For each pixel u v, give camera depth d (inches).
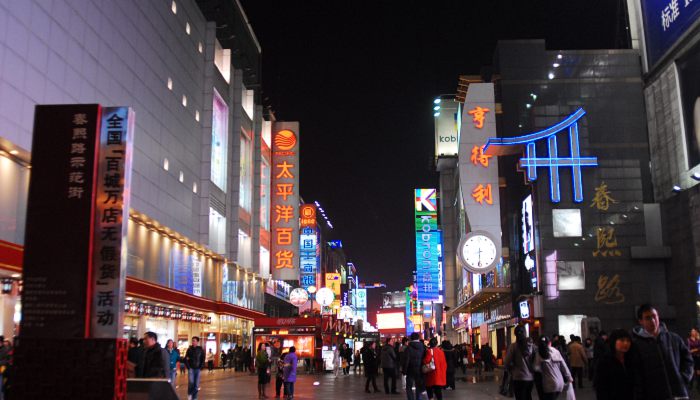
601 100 1829.5
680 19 1626.5
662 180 1724.9
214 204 2022.6
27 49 1027.9
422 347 728.3
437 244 3282.5
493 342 2364.7
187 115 1822.1
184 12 1823.3
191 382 823.1
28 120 1024.2
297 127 2719.0
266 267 2637.8
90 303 357.1
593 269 1708.9
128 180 371.6
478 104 1962.4
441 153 2950.3
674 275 1660.9
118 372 354.3
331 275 5019.7
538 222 1739.7
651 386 282.5
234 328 2415.1
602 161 1774.1
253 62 2647.6
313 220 3836.1
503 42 1903.3
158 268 1660.9
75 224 361.4
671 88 1676.9
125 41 1417.3
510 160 1921.8
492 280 2222.0
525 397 507.8
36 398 347.9
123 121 373.4
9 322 1027.9
